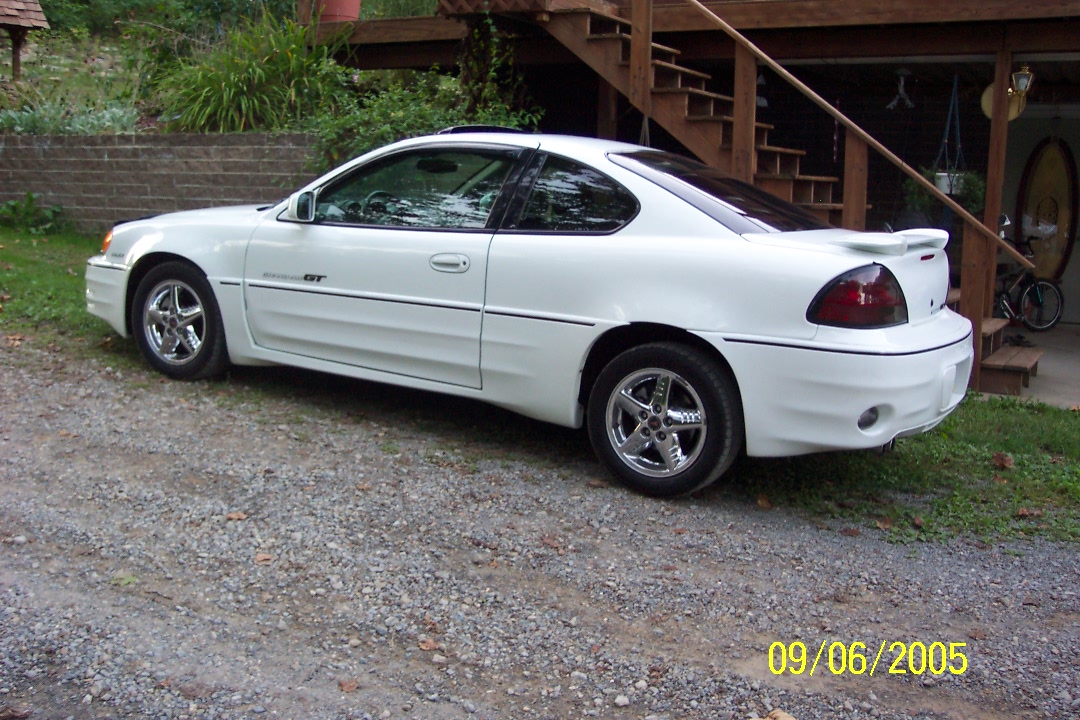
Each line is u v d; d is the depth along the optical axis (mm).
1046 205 11859
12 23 14672
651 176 5016
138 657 3322
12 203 11523
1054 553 4516
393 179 5645
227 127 11039
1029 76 9414
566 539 4375
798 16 9258
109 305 6586
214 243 6141
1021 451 5914
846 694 3295
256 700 3125
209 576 3889
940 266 5062
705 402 4699
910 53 9328
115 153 11180
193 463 5016
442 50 11695
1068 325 11641
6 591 3701
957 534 4691
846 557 4363
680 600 3879
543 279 5020
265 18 11875
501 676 3322
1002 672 3461
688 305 4672
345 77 11609
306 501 4625
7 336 7148
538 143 5305
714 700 3234
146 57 13594
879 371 4395
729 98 8969
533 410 5195
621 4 10438
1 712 3008
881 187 12188
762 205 5164
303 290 5797
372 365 5656
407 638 3525
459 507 4660
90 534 4184
